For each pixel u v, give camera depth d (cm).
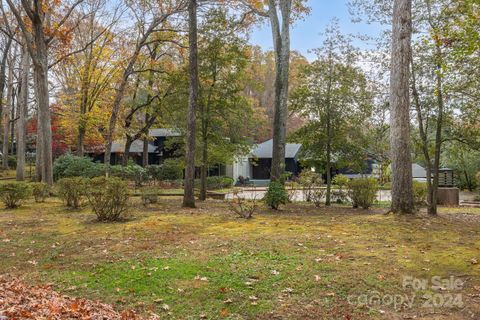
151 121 2683
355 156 1474
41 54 1684
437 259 588
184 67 1848
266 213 1168
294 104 1506
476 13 793
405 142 1063
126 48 2538
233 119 1644
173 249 656
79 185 1217
